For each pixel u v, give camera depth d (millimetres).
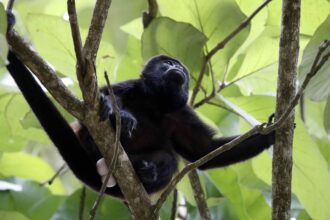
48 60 8141
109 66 8445
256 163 8719
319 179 8023
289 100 6645
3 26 4941
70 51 8055
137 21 9367
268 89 8891
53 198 9047
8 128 8820
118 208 8719
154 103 8859
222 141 8859
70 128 7035
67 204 8742
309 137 7844
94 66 5797
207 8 8312
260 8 8086
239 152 8352
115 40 9336
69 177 11391
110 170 5863
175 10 8453
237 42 8273
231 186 8969
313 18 8570
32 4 10227
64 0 10281
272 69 8688
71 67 8141
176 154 9164
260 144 8273
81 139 7719
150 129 8641
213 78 8328
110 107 6258
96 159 7668
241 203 8836
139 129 8516
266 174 8727
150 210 6414
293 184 8242
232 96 8695
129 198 6445
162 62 8875
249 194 9203
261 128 5891
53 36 7988
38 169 10211
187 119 9000
